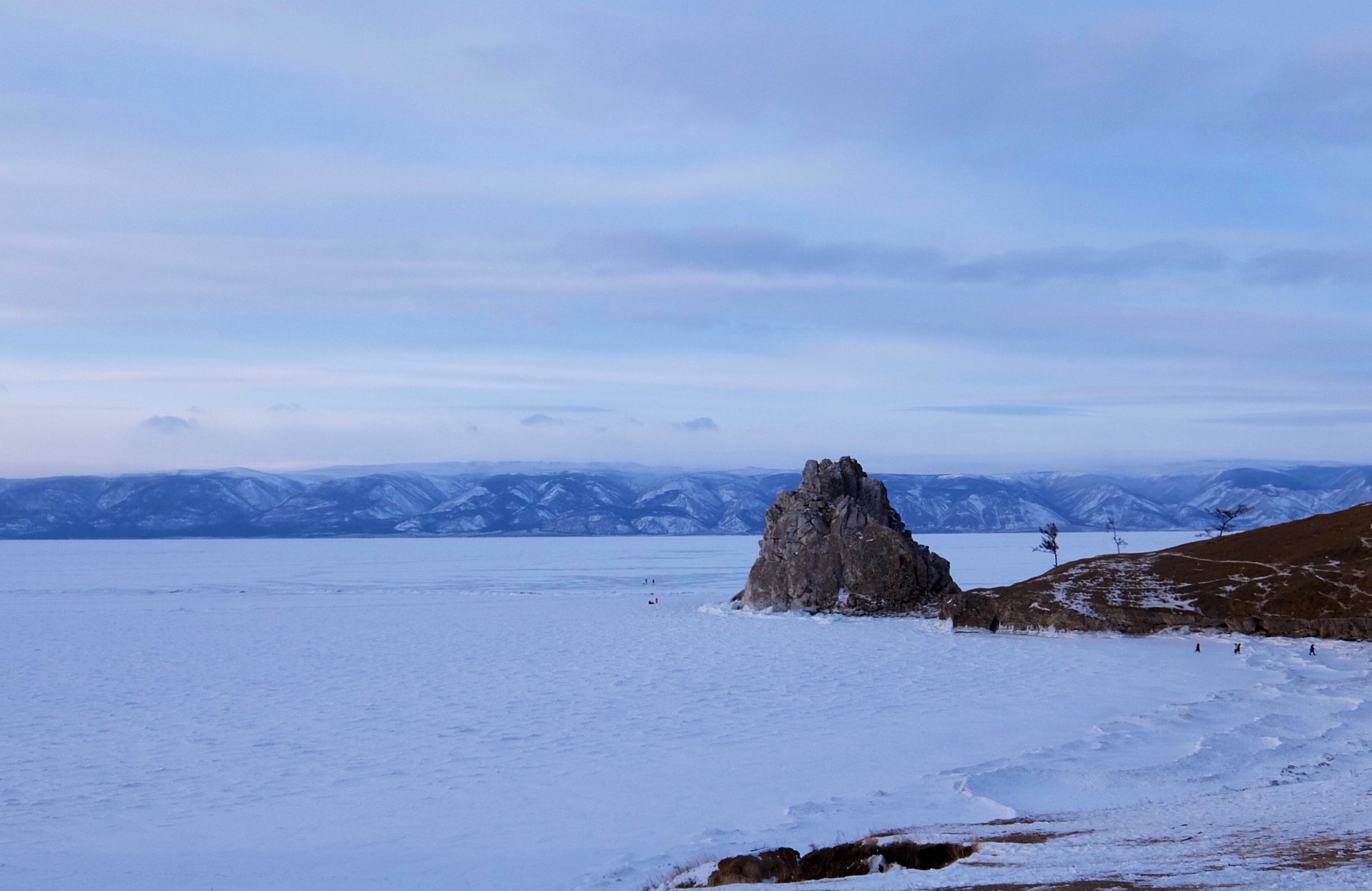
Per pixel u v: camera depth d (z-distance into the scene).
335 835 28.12
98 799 32.91
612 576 182.75
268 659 69.75
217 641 81.06
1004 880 16.09
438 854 25.72
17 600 130.00
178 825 29.69
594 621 95.25
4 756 39.41
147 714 48.53
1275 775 28.94
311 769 36.44
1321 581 72.31
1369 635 65.00
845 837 22.84
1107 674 55.50
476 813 29.81
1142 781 28.61
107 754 39.53
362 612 109.06
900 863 20.44
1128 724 38.69
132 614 108.62
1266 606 71.12
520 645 76.00
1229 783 28.17
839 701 48.00
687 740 39.50
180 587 157.25
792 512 100.88
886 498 105.94
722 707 46.94
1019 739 37.97
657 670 60.66
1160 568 82.38
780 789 30.97
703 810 28.72
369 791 33.09
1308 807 21.70
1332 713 40.06
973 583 145.50
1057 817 23.89
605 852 24.88
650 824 27.52
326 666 65.56
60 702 52.31
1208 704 43.06
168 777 35.66
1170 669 57.09
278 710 48.97
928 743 37.53
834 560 95.75
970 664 60.34
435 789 33.00
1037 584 83.94
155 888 23.69
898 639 75.50
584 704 48.66
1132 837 19.73
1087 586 80.38
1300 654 61.91
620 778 33.41
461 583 164.62
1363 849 16.64
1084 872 16.20
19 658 71.00
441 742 40.62
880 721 42.44
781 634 80.62
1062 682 52.53
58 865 25.81
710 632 83.00
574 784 32.78
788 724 42.19
